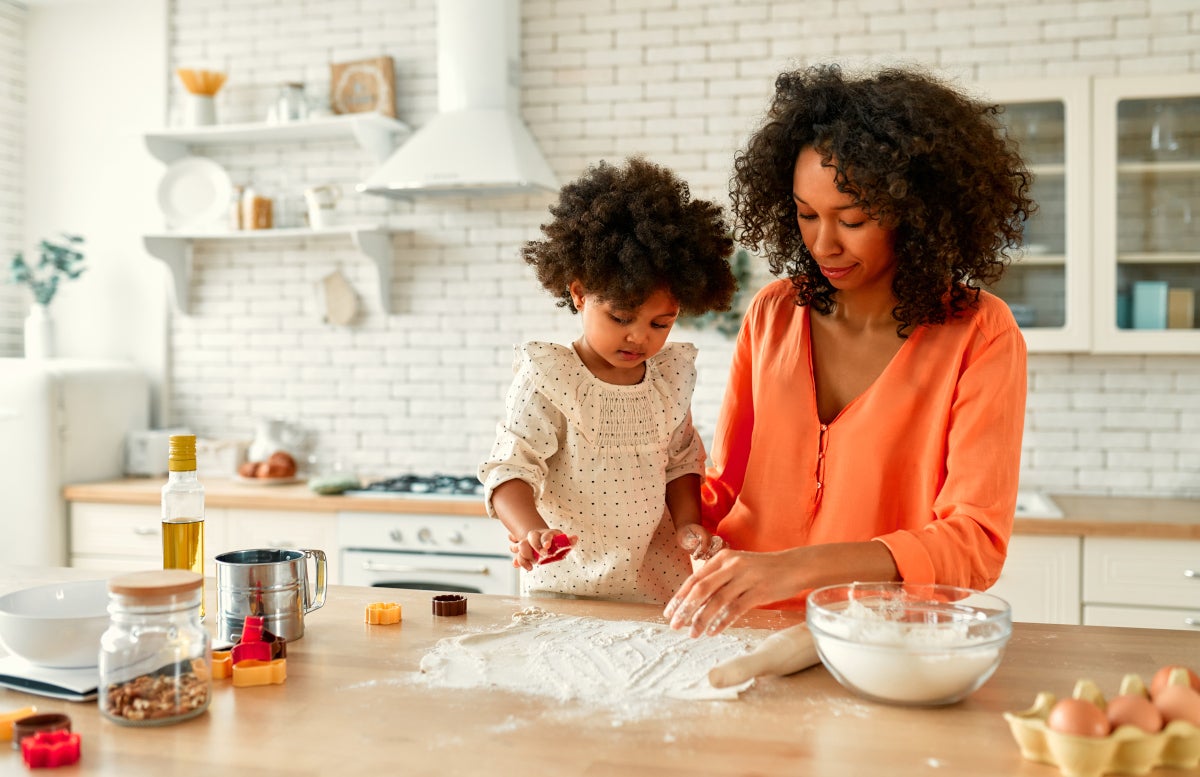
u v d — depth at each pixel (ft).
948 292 5.15
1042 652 4.44
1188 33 11.80
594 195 5.37
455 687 3.96
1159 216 11.10
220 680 4.06
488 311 13.82
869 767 3.18
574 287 5.41
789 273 5.65
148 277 14.87
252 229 13.84
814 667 4.24
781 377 5.54
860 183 4.64
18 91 15.15
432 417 14.02
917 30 12.43
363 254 13.48
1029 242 11.27
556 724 3.57
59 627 3.85
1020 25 12.17
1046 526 10.38
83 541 12.94
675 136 13.17
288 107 13.55
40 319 14.42
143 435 13.87
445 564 11.55
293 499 11.95
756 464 5.57
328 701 3.82
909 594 4.13
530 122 13.53
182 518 4.58
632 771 3.16
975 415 4.91
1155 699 3.29
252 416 14.61
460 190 12.85
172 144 14.34
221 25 14.57
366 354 14.21
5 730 3.44
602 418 5.53
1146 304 11.12
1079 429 12.28
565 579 5.68
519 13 13.47
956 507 4.77
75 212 15.07
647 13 13.20
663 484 5.73
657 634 4.67
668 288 5.16
